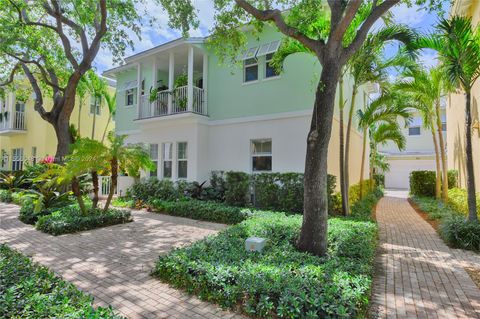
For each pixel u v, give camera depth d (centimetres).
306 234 500
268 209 959
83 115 2027
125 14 1089
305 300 315
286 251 484
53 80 1359
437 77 1062
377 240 680
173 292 400
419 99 1117
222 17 721
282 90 1064
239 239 546
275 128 1073
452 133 1460
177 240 666
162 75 1536
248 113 1142
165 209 1025
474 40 628
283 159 1047
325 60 507
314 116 510
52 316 261
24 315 260
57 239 676
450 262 533
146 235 712
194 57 1314
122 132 1616
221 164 1205
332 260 439
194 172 1198
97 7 1148
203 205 951
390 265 518
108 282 434
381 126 1404
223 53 816
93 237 693
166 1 727
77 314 263
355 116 1474
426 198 1384
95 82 1606
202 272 396
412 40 745
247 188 1016
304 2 663
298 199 911
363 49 799
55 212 858
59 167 841
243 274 373
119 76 1666
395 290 415
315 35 752
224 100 1213
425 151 2462
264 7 698
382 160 2231
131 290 407
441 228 720
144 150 897
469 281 448
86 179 1097
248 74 1162
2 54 1300
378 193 1741
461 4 981
